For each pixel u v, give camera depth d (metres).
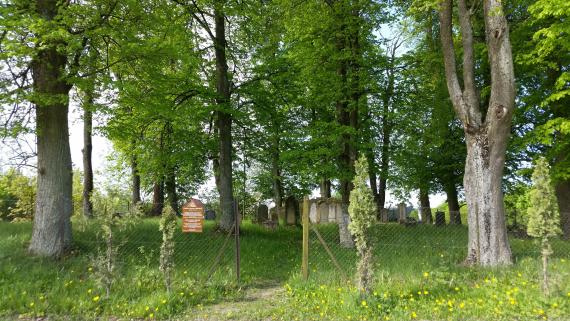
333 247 12.59
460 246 10.88
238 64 16.52
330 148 14.03
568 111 13.54
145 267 8.88
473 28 14.78
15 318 6.60
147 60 10.48
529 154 17.28
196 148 16.17
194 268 9.66
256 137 18.47
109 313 6.93
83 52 10.25
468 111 9.52
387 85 16.09
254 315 6.76
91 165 17.17
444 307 6.53
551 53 12.91
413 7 9.64
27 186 16.78
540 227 6.64
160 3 11.39
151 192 24.75
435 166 19.20
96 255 9.62
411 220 17.27
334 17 14.33
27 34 8.81
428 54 15.30
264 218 20.58
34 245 9.39
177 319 6.66
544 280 6.61
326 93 14.73
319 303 7.12
